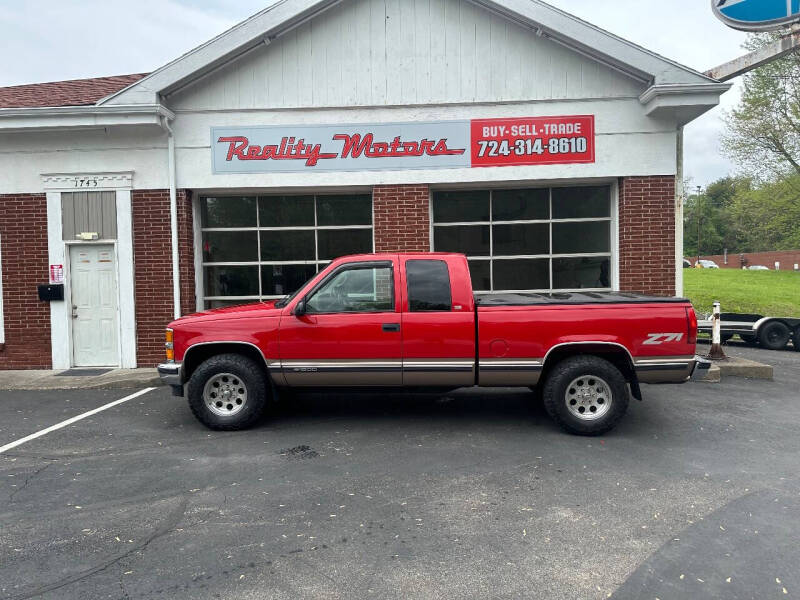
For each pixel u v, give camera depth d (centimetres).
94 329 994
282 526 385
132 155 973
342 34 962
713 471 484
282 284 1034
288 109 967
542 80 954
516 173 962
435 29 958
